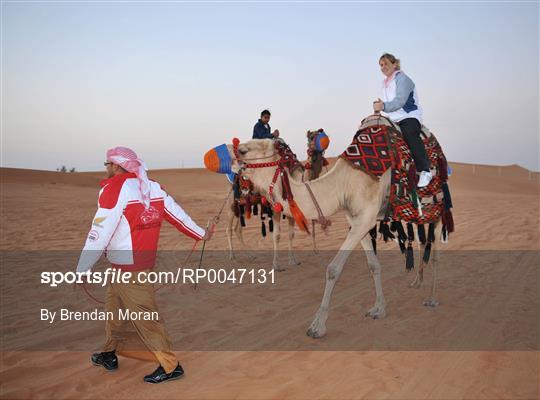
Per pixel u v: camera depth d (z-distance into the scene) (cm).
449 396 452
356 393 458
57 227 1528
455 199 3316
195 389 469
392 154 639
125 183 449
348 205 636
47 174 4759
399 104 662
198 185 5056
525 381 483
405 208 664
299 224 620
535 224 1730
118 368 520
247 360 539
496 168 8988
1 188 3133
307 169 970
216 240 1364
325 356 548
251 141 626
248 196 959
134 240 455
